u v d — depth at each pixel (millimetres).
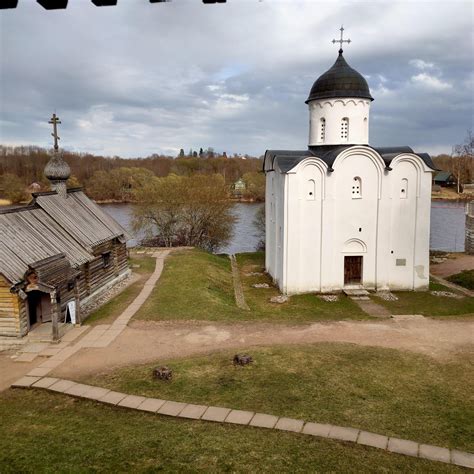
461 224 71125
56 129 26422
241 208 89375
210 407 13500
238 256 44875
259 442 11672
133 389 14680
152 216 52094
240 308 26297
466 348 19047
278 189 31594
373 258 30453
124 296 26266
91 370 16328
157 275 31625
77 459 10797
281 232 30594
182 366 16422
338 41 32500
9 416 13141
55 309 18828
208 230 52719
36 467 10461
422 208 30109
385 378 15836
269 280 34500
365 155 29344
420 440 12023
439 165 143500
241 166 145625
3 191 102188
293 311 26875
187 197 51469
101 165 143250
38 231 21891
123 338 19672
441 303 28250
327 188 29391
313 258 30078
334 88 31266
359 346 19016
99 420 12875
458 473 10633
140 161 156500
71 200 27594
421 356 18031
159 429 12297
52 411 13453
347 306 27766
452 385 15453
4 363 17016
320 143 32594
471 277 33625
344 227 29969
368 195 29844
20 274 18406
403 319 23375
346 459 11008
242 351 17984
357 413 13375
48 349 18312
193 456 10984
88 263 24609
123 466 10555
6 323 18750
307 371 16141
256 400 13992
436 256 43156
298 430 12305
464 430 12625
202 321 22078
